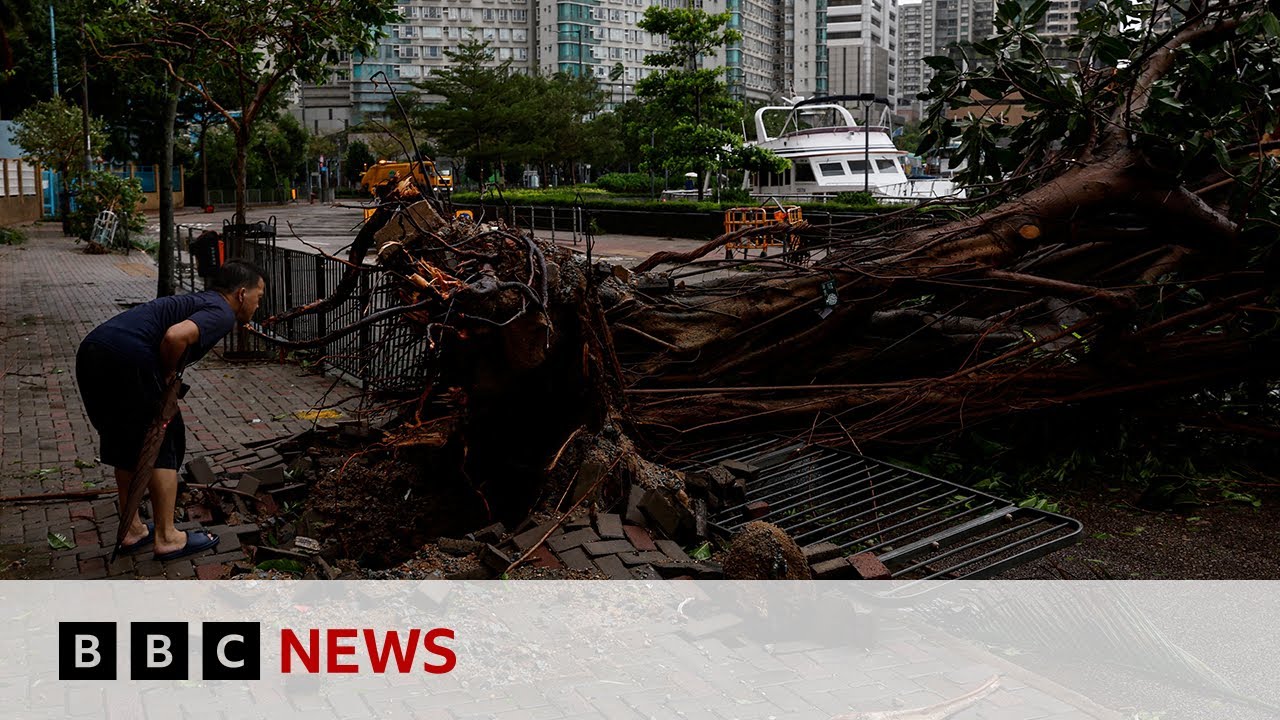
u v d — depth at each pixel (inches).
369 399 265.3
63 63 1362.0
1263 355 266.1
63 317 573.3
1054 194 258.5
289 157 2672.2
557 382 210.4
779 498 241.6
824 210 991.0
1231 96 250.8
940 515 235.8
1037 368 263.4
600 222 1222.3
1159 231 271.6
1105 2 291.3
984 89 289.4
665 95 1242.0
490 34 5354.3
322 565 174.6
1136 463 271.4
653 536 191.6
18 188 1592.0
